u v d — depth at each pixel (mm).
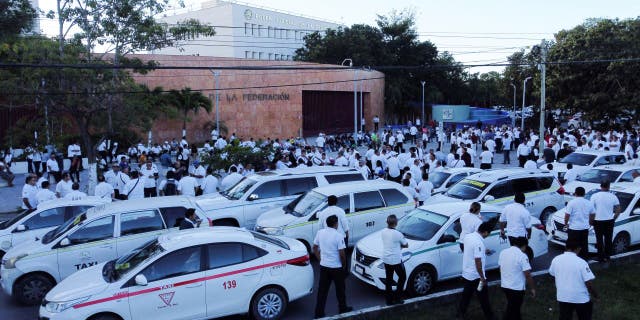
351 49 56469
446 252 9172
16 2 20688
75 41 16781
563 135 31125
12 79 15562
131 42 17359
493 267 9578
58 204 11133
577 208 9789
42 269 9016
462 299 7789
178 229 9906
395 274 8664
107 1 16797
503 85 63094
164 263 7441
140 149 28406
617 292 8836
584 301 6523
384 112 58156
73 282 7590
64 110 16750
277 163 18844
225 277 7652
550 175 13719
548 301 8484
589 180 15883
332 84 46906
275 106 42812
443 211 9805
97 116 17656
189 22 18500
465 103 71812
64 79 15883
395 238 8148
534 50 42812
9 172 22141
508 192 13008
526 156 23422
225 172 19938
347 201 11305
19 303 9203
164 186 14820
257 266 7895
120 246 9500
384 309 8047
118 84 16953
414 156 19156
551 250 11836
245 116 41406
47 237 9672
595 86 39156
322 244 7980
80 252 9250
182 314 7402
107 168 20719
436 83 66062
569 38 40406
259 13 87938
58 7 16516
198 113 39000
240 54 85250
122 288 7133
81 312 6910
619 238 11086
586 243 9859
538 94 43625
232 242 7902
